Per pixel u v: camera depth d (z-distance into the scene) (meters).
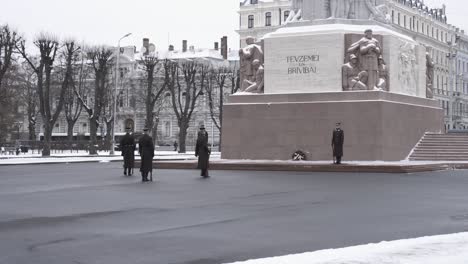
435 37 114.94
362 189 18.66
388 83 31.50
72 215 13.41
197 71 82.12
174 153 70.44
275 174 25.42
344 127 30.03
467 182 21.05
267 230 11.23
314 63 31.36
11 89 73.06
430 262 7.70
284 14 103.25
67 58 68.00
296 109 31.11
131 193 18.17
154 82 88.44
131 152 27.12
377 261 7.77
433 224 11.82
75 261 8.64
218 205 15.01
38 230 11.37
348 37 31.22
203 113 99.81
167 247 9.65
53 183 22.64
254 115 32.06
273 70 32.28
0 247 9.69
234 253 9.16
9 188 20.48
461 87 123.31
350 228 11.41
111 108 84.94
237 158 32.34
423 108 34.03
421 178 22.86
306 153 30.72
